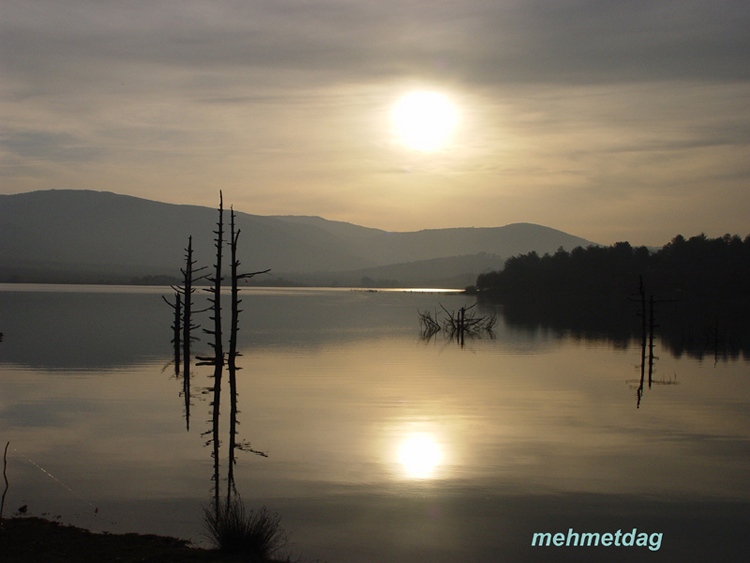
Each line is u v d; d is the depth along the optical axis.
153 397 30.75
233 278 29.66
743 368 42.34
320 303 135.25
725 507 17.14
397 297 170.38
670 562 14.14
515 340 60.47
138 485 18.16
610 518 16.38
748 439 23.64
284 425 25.39
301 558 13.84
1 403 28.91
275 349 51.91
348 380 36.41
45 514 15.79
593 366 43.00
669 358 47.53
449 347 54.25
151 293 161.12
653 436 24.05
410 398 31.02
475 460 20.88
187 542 14.00
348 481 18.78
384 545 14.60
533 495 17.86
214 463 20.27
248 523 13.69
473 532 15.40
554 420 26.50
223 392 32.38
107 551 12.76
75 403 29.06
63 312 89.44
